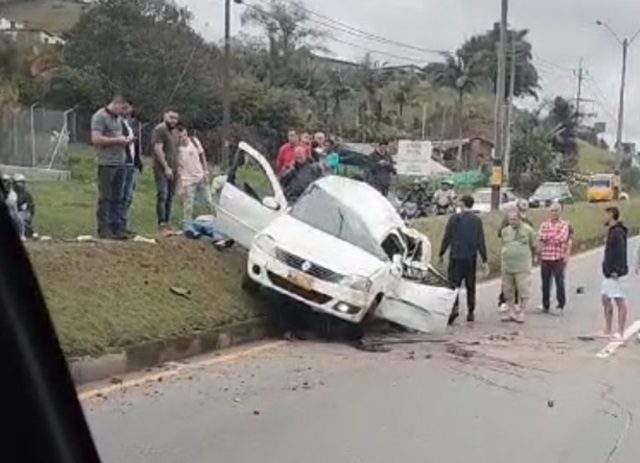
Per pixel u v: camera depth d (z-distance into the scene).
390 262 13.57
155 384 9.54
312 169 16.59
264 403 9.08
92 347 9.80
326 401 9.34
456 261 15.82
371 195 14.87
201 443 7.55
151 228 16.88
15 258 3.12
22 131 31.08
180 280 12.66
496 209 34.16
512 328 15.24
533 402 9.82
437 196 35.81
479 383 10.67
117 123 13.31
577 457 7.76
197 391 9.38
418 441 8.02
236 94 52.28
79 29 47.12
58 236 15.80
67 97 43.09
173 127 14.67
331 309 12.75
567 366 12.01
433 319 13.83
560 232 17.42
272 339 12.81
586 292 20.78
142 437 7.59
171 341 10.98
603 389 10.65
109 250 12.34
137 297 11.52
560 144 96.69
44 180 28.20
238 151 14.87
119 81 46.84
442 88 90.25
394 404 9.39
